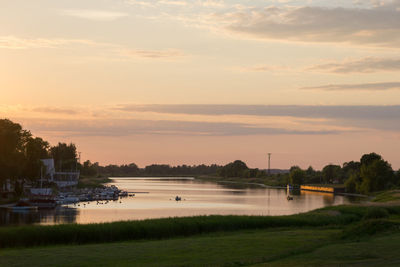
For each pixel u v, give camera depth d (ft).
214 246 159.63
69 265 132.05
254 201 631.15
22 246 186.09
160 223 217.77
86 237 198.08
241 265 129.70
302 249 150.10
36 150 563.89
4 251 163.32
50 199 493.77
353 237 170.91
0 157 456.04
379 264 116.06
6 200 499.51
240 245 160.76
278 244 161.58
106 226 206.49
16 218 374.63
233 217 244.22
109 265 131.23
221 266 127.24
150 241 188.85
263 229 228.63
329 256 132.57
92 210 462.60
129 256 144.05
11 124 499.92
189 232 217.77
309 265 120.98
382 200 518.37
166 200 633.61
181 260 136.36
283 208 512.22
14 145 480.64
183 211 458.09
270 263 128.06
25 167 528.63
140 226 210.18
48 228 199.31
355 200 655.35
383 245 143.84
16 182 551.59
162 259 138.41
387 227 175.83
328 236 181.16
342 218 263.90
